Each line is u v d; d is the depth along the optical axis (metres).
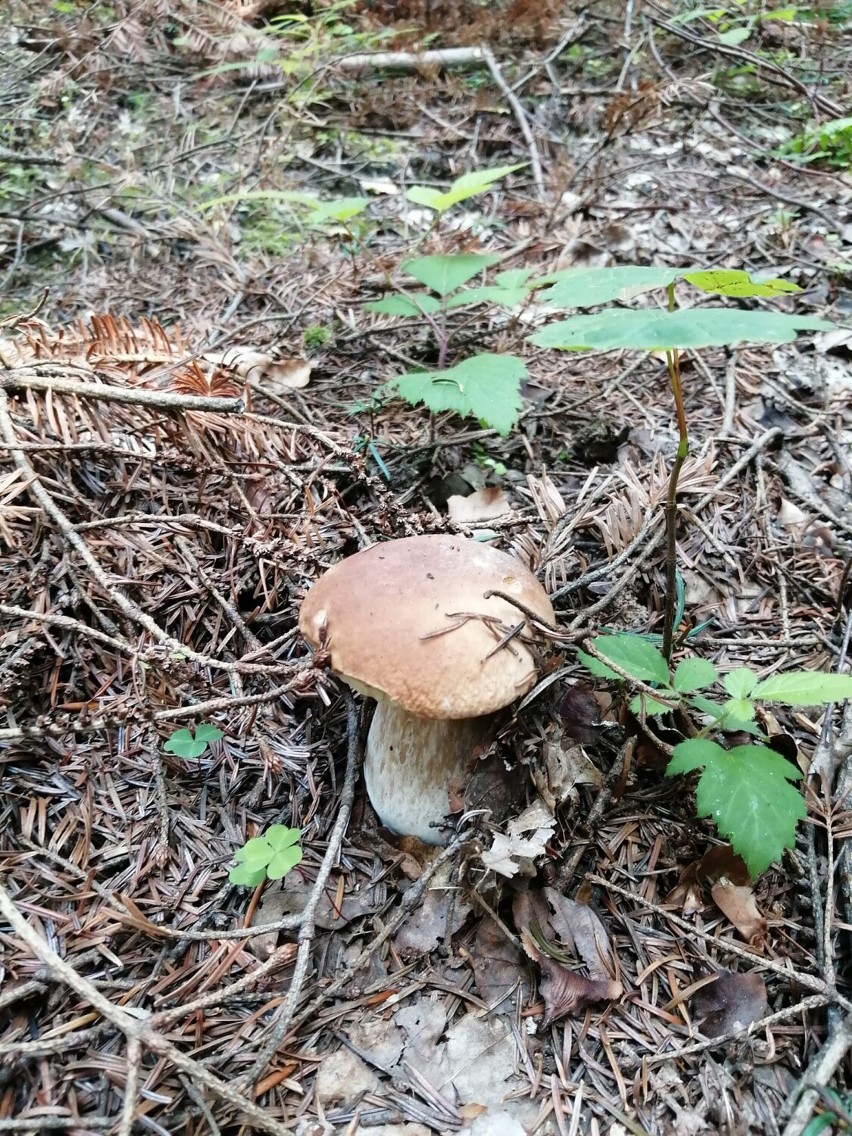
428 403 0.42
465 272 0.51
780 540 0.44
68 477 0.37
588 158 0.74
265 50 0.88
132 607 0.31
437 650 0.27
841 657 0.36
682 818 0.32
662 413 0.52
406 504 0.44
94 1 0.92
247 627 0.36
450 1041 0.27
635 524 0.41
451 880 0.30
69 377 0.38
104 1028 0.25
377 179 0.79
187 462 0.37
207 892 0.30
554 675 0.34
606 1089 0.26
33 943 0.24
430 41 0.95
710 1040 0.26
